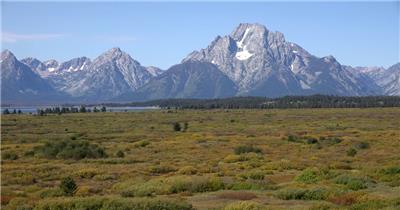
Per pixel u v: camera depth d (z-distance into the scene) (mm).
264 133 128500
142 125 169750
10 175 53500
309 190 36906
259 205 30734
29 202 33375
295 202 34094
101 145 96312
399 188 40719
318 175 48688
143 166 63281
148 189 41031
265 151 83125
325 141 98562
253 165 62281
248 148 81500
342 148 87250
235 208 29766
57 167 62500
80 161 71000
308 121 185375
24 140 110125
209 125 165125
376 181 45875
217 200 35375
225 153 80875
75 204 30312
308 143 97250
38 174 54938
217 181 43375
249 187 42688
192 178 45938
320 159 69438
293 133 127062
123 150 87125
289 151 83250
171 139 110562
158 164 66062
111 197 33688
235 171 56000
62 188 41406
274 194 37750
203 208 31328
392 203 31078
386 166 54375
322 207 30375
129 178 51281
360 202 32719
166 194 40188
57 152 78812
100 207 30188
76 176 53969
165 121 194500
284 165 60062
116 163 68500
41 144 95312
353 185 41625
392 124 161375
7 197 37094
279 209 29484
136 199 32375
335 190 37219
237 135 121312
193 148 89438
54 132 138125
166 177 48938
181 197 37312
